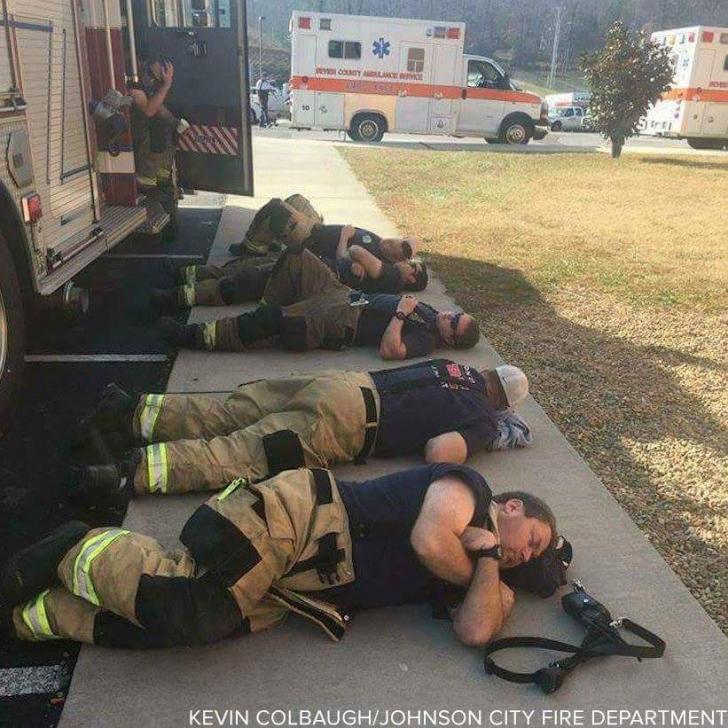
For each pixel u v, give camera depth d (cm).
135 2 711
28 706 228
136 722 221
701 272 762
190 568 242
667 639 265
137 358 480
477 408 348
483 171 1448
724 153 2103
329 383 335
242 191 748
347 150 1730
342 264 578
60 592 244
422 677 243
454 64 2025
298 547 247
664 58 1727
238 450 321
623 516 336
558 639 262
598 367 509
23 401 413
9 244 394
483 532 252
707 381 496
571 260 786
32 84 411
